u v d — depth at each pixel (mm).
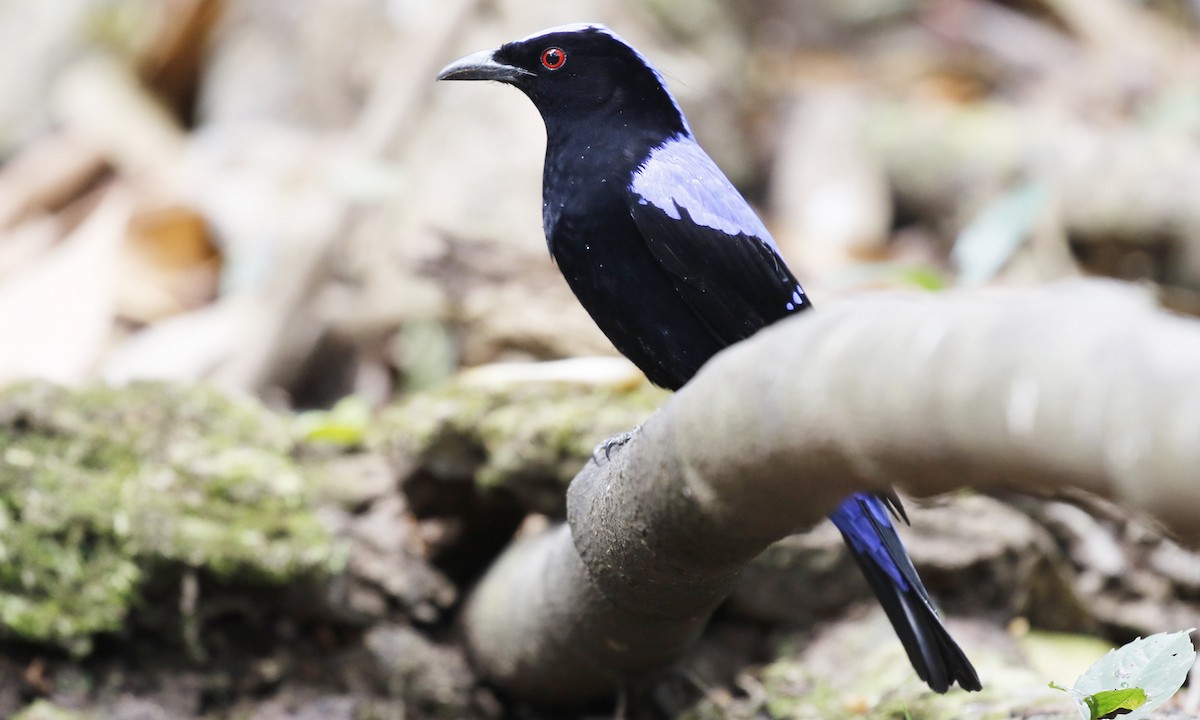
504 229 15336
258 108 19453
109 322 14672
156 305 15766
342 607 10180
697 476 5637
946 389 4184
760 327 9117
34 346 13906
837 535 10242
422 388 15203
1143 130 20094
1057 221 18016
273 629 10109
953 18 23891
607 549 7062
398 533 10773
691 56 21141
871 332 4508
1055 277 17344
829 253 18047
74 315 14156
